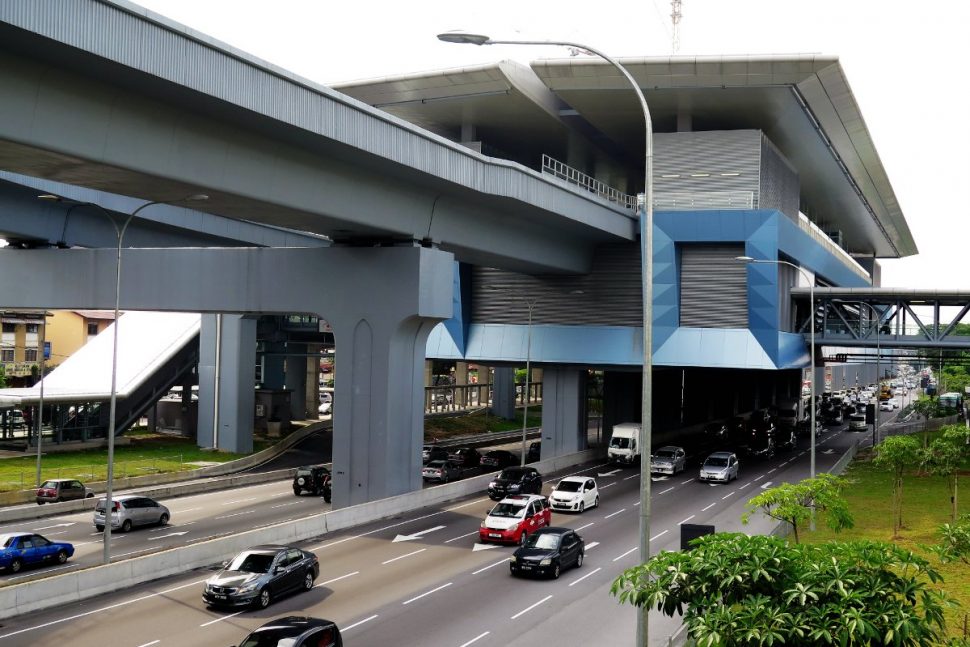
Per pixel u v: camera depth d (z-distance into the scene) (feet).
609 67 169.27
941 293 195.00
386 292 142.51
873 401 426.51
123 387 215.92
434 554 110.52
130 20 83.56
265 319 255.70
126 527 128.36
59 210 168.14
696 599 42.11
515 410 377.30
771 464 205.67
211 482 176.45
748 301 184.55
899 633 37.01
